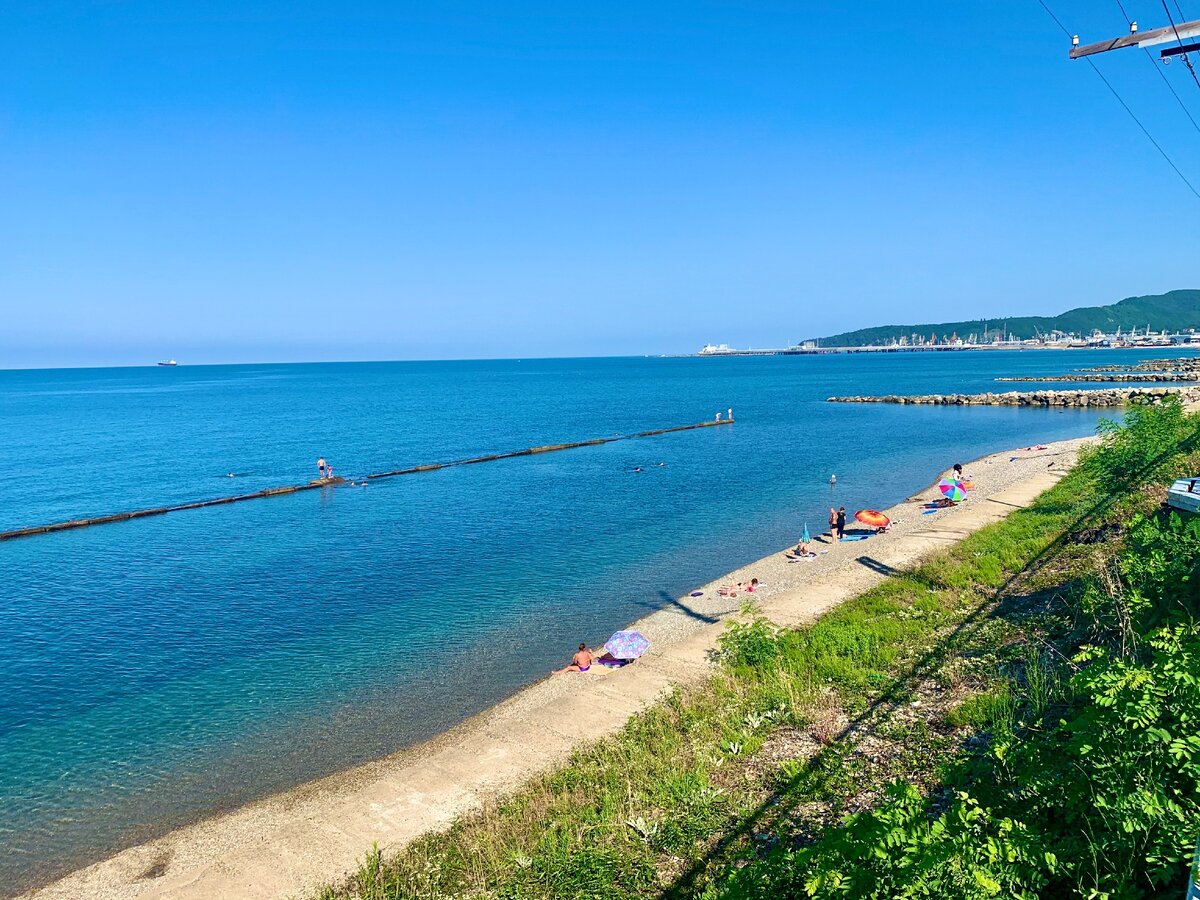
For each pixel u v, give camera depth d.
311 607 28.89
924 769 12.70
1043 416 94.31
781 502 46.59
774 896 9.62
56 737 18.97
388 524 43.81
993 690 15.03
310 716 19.80
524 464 67.50
